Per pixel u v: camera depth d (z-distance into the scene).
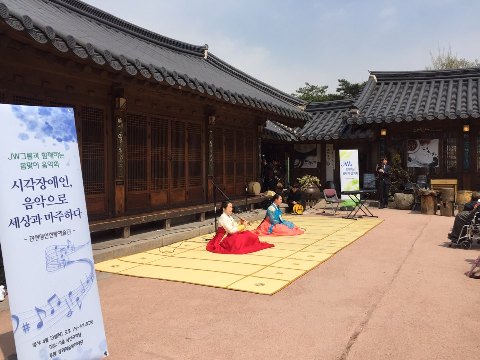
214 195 10.86
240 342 3.80
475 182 15.24
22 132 3.11
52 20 7.61
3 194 2.97
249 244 7.82
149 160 9.36
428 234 9.76
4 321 4.53
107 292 5.40
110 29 11.38
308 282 5.74
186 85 8.11
